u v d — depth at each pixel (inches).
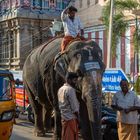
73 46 356.8
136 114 386.9
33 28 1808.6
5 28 1909.4
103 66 343.6
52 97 400.8
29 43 1802.4
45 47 427.2
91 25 1588.3
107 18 1246.3
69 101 358.0
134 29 1302.9
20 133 536.1
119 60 1376.7
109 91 554.9
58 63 373.1
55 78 387.9
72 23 389.1
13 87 396.8
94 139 311.0
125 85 385.7
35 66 434.6
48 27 1784.0
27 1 1797.5
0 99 378.9
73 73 346.6
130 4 1234.0
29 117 619.8
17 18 1782.7
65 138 362.0
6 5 1897.1
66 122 361.1
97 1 1555.1
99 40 1507.1
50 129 512.1
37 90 436.8
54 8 1856.5
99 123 313.9
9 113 374.6
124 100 384.2
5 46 1914.4
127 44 1339.8
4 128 368.5
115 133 450.9
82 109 365.7
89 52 345.1
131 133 385.4
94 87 323.6
